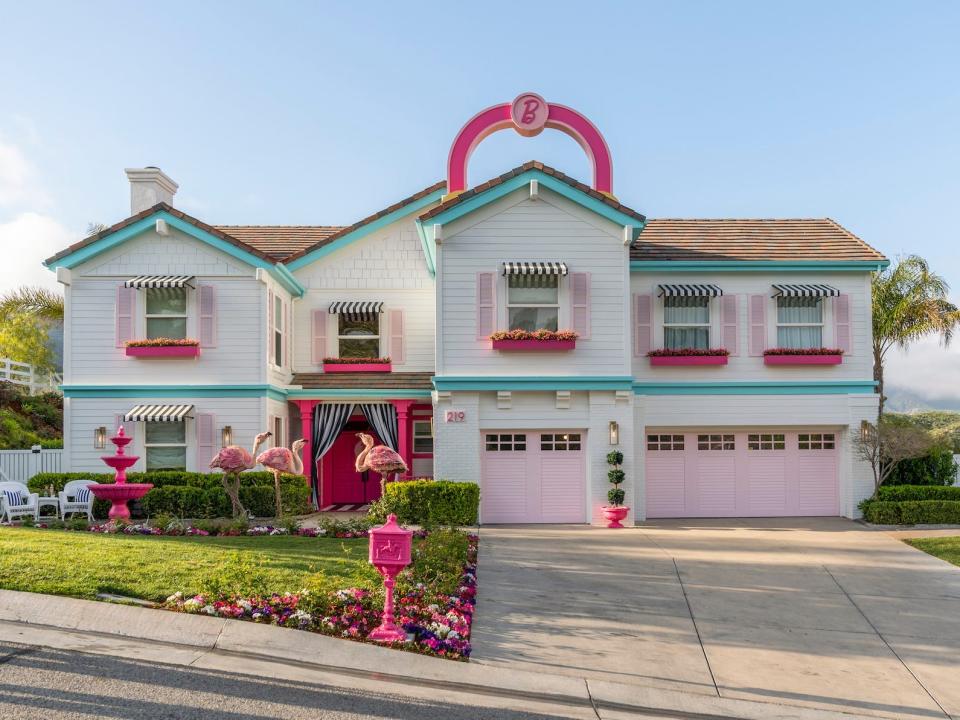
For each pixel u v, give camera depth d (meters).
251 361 22.16
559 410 20.59
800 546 17.22
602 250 20.64
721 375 22.39
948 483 23.42
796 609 12.59
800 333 22.80
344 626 10.21
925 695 9.57
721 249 23.27
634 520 21.05
